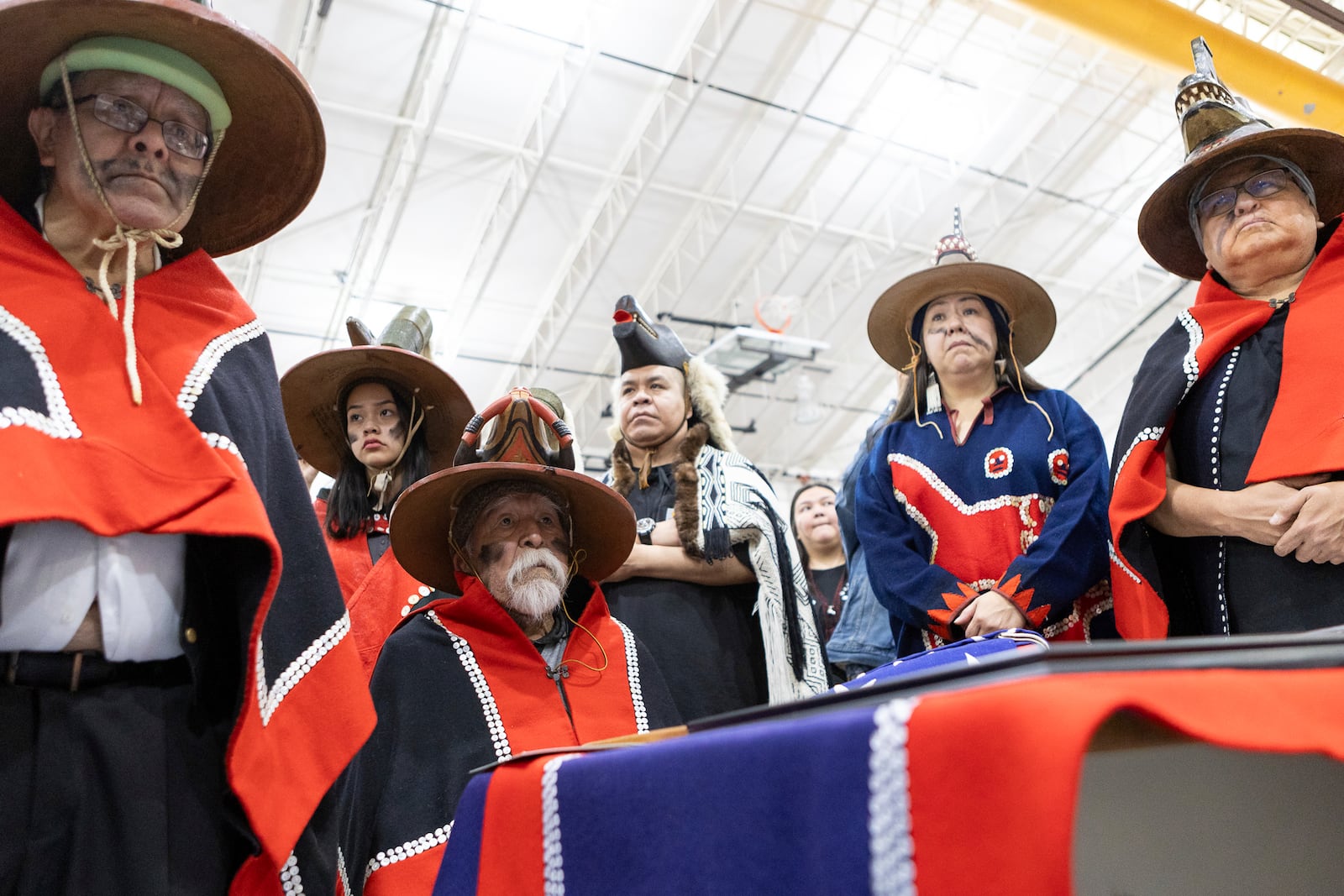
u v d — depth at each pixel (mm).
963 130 11844
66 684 1583
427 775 2250
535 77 10039
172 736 1631
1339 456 2146
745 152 11422
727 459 3391
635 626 3055
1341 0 9508
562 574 2551
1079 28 7770
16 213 1714
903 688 944
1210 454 2430
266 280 11219
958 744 793
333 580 1870
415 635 2471
